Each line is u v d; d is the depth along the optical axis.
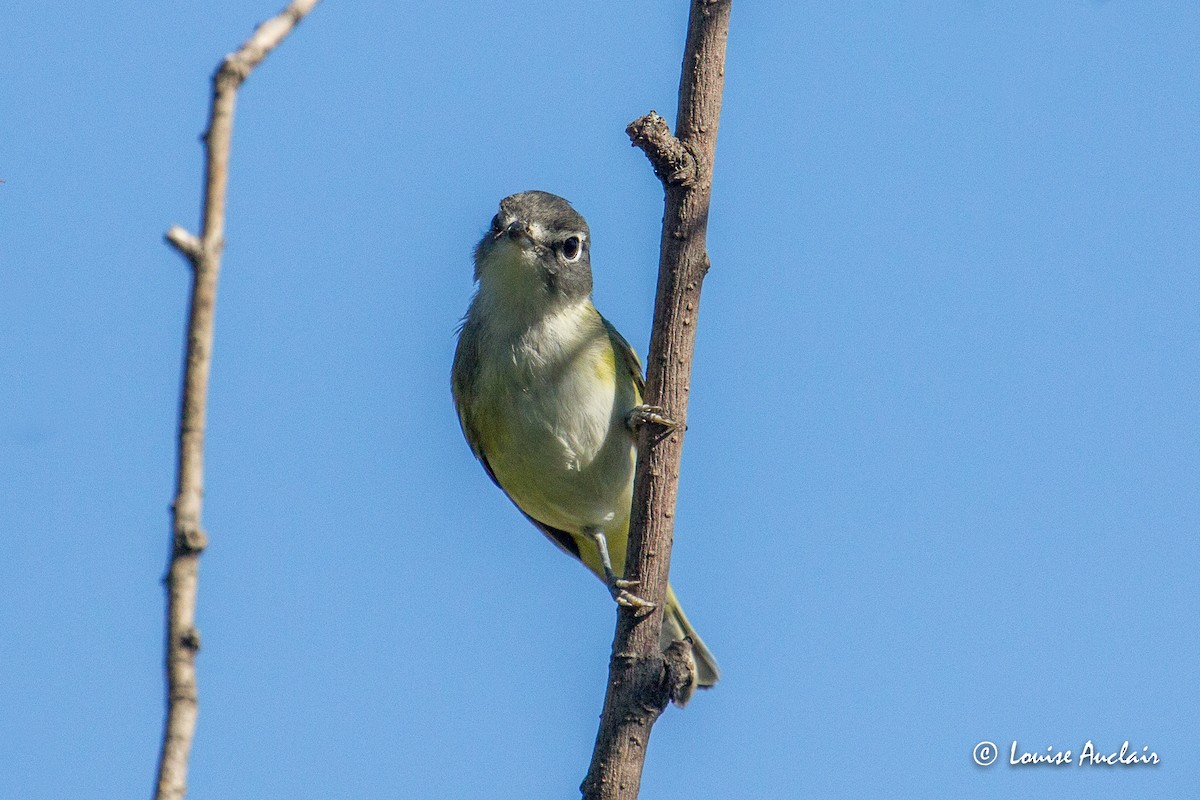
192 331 4.62
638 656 10.59
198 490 4.74
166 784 4.71
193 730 4.79
